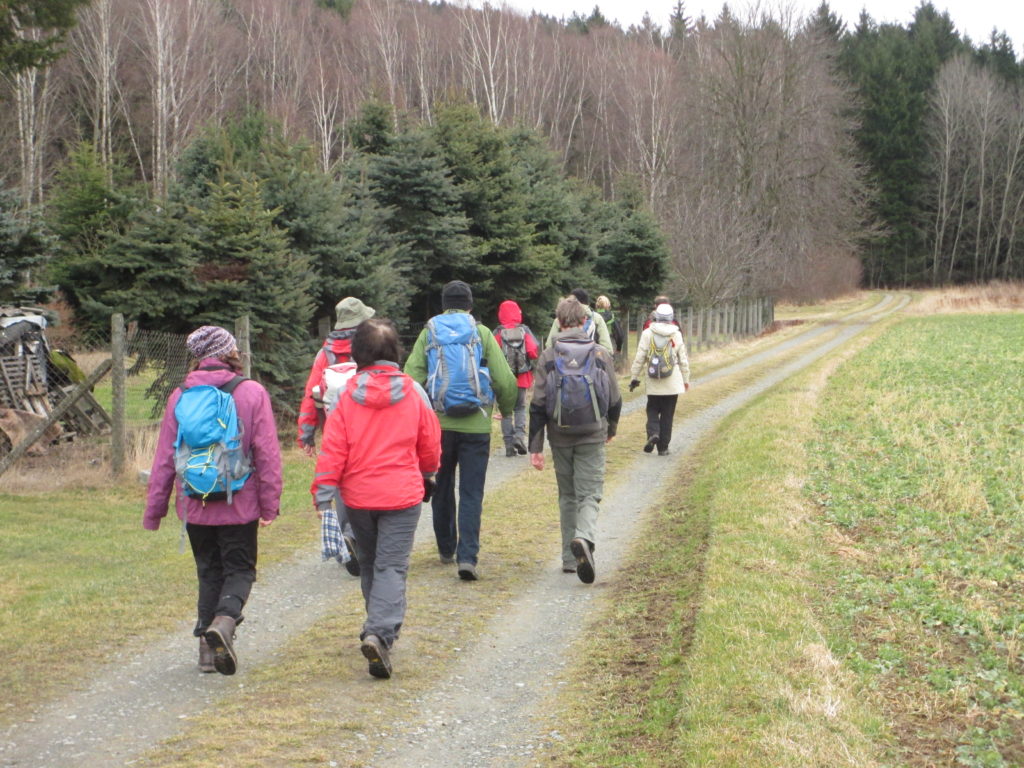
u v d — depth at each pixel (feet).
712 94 167.84
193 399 16.10
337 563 24.76
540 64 214.90
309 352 47.55
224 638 15.65
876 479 34.45
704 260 121.80
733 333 132.26
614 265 97.96
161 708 15.65
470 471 22.82
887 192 300.81
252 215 44.57
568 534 23.56
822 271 215.10
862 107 284.41
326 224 49.85
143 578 22.98
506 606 21.27
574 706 15.94
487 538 27.20
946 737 14.71
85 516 29.66
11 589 21.86
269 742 14.39
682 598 20.95
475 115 71.87
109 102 156.66
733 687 15.19
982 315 173.17
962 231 305.32
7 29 42.22
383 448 16.69
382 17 205.26
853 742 13.73
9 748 14.15
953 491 31.65
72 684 16.62
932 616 20.12
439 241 63.67
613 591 22.31
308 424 23.36
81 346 69.15
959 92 298.15
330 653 18.28
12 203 55.72
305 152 51.62
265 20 195.42
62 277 52.60
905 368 79.46
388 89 181.57
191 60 167.32
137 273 45.44
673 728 14.51
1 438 35.73
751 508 28.14
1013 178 298.76
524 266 71.05
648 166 199.52
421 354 22.68
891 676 16.98
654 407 41.32
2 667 17.29
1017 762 14.12
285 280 44.96
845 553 24.68
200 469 15.80
